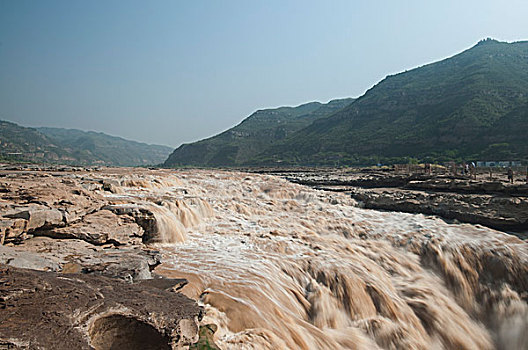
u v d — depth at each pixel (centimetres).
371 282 1055
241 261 1052
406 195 2114
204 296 773
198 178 2909
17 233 835
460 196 1880
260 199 2272
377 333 893
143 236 1184
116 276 677
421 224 1623
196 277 874
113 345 461
